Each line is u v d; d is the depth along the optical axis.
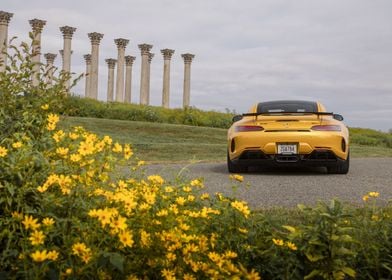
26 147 2.96
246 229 2.93
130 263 2.30
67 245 2.25
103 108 22.17
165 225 2.56
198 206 3.30
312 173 8.45
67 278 2.08
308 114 7.89
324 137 7.71
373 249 2.79
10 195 2.59
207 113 25.88
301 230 2.79
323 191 6.18
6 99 3.91
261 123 7.89
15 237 2.40
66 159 2.86
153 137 16.97
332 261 2.58
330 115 8.34
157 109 24.98
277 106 8.52
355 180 7.38
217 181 7.04
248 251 2.73
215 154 12.20
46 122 3.73
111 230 2.16
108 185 3.31
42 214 2.43
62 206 2.52
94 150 3.04
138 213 2.59
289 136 7.72
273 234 2.85
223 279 2.30
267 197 5.64
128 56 39.44
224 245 2.78
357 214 3.74
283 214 4.36
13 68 4.05
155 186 3.27
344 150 7.87
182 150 12.66
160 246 2.38
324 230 2.65
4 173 2.65
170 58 38.34
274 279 2.67
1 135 3.64
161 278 2.34
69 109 4.32
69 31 31.47
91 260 2.09
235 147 7.99
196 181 3.57
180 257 2.39
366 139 23.14
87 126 17.30
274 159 7.82
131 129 18.05
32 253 2.04
